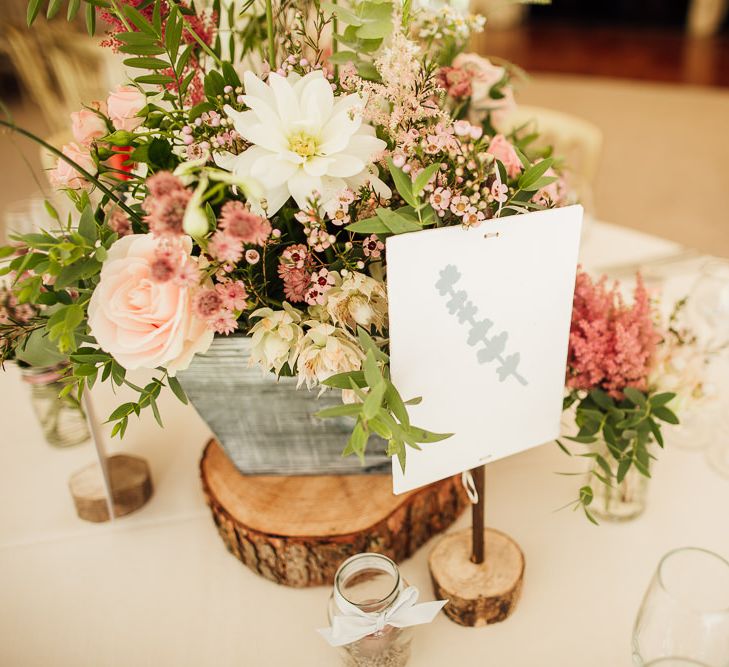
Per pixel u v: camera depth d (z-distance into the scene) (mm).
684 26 7191
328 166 667
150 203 571
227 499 938
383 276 766
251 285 701
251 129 652
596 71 5844
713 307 1167
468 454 757
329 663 813
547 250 691
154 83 769
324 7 744
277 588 911
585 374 820
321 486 954
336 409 603
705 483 1012
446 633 833
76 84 2066
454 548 875
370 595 756
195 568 942
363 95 699
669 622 678
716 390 952
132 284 632
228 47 968
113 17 810
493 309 693
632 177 3947
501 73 977
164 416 1197
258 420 884
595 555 916
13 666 827
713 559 702
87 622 875
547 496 1002
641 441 809
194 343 662
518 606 858
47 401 1083
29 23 784
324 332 664
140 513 1026
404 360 673
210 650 835
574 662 795
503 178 713
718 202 3637
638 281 859
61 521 1019
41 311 758
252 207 669
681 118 4680
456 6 952
